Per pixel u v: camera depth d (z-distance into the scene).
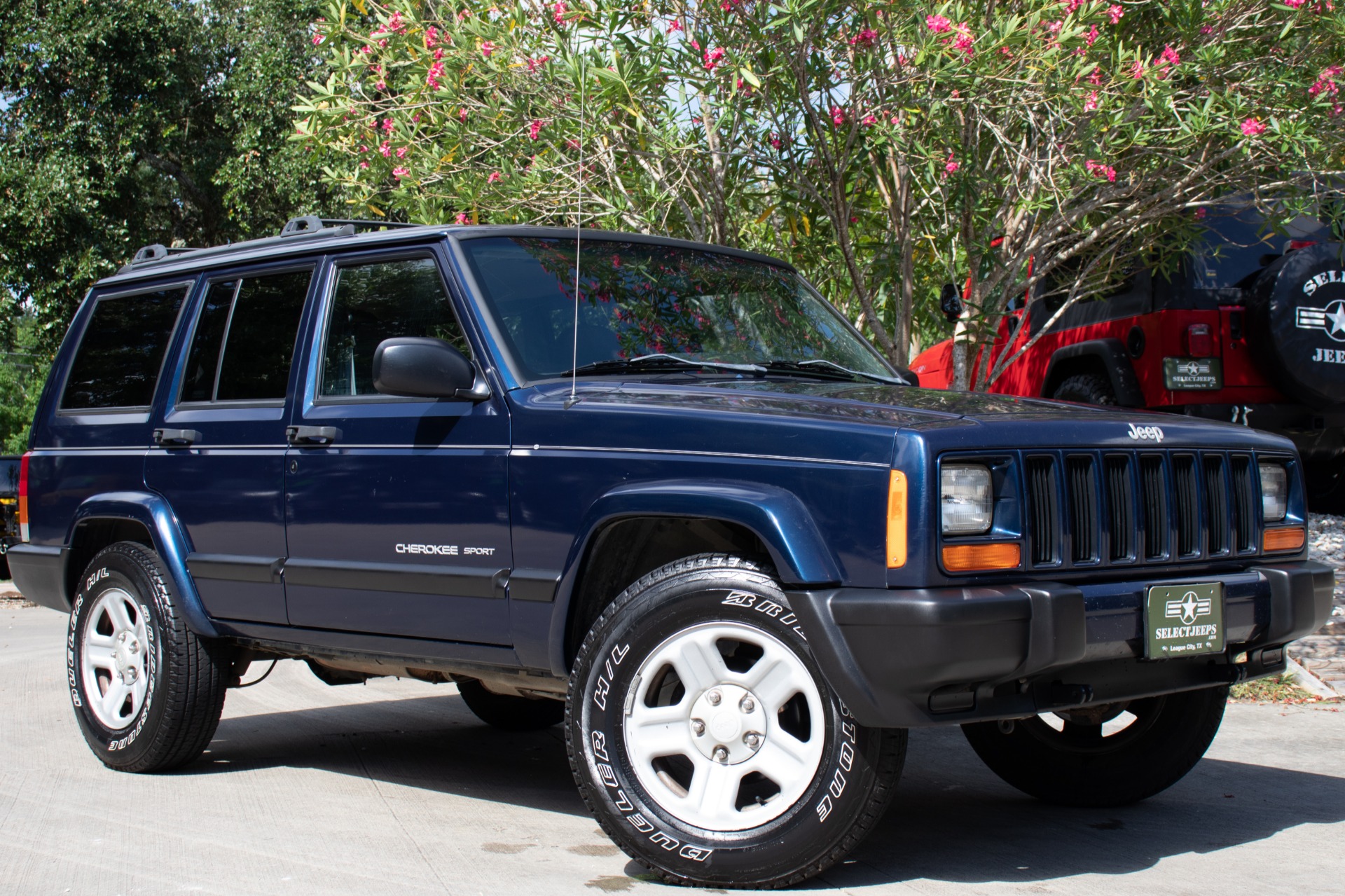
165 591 4.59
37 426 5.35
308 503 4.11
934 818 4.01
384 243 4.19
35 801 4.27
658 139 6.74
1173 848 3.62
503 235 4.09
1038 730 4.19
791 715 3.33
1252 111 6.68
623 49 6.66
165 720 4.57
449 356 3.65
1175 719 4.00
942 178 6.93
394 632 3.94
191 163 19.22
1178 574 3.43
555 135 6.76
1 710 6.01
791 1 6.08
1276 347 8.43
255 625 4.38
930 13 6.53
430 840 3.74
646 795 3.27
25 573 5.29
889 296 8.17
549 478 3.51
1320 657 6.29
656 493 3.24
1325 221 7.98
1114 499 3.31
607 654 3.30
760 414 3.26
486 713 5.55
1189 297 8.62
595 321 3.98
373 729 5.64
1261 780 4.44
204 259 4.92
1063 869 3.40
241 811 4.12
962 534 3.00
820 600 3.01
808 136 7.19
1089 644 3.10
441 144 7.30
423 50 6.94
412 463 3.83
